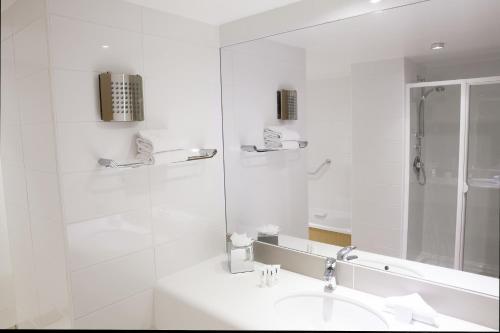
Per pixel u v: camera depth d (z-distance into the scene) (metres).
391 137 1.54
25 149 1.64
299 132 1.79
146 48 1.66
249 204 2.02
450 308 1.40
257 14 1.84
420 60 1.44
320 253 1.77
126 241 1.62
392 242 1.57
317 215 1.77
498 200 1.33
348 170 1.67
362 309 1.47
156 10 1.69
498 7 1.27
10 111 1.73
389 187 1.57
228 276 1.80
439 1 1.37
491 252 1.35
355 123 1.63
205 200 1.98
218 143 2.05
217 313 1.46
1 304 2.18
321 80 1.70
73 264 1.45
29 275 1.82
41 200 1.56
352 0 1.56
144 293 1.71
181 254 1.87
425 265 1.49
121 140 1.58
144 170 1.67
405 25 1.45
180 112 1.82
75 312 1.47
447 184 1.43
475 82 1.34
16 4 1.54
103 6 1.49
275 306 1.53
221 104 2.05
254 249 2.02
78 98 1.43
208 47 1.96
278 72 1.82
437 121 1.43
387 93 1.53
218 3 1.65
